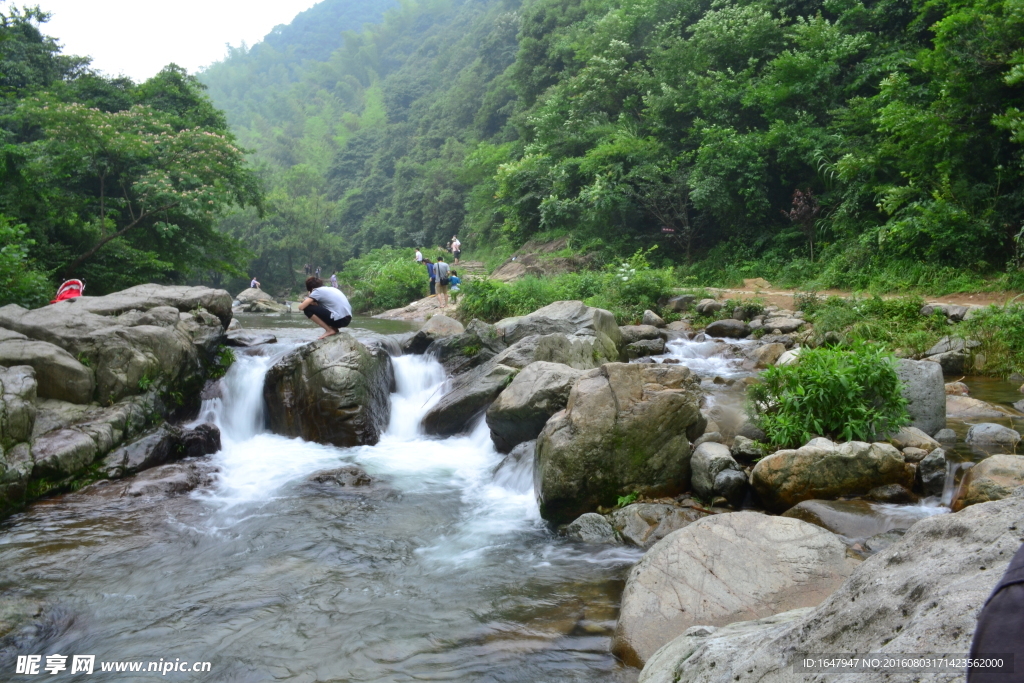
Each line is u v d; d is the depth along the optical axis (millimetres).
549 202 27766
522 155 38844
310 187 77375
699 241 24516
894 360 7195
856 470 5812
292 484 7637
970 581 1589
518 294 19016
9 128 20531
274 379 9812
